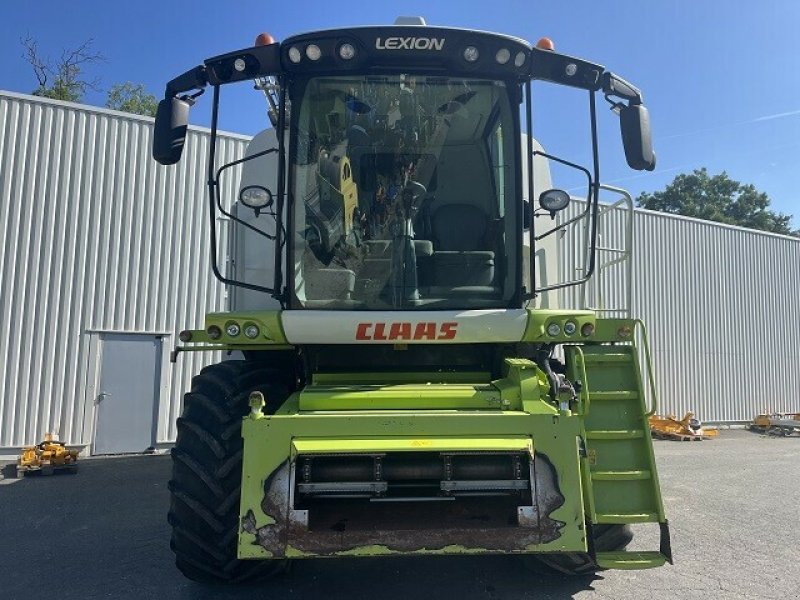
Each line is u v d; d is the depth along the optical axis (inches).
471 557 186.7
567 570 156.3
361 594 159.6
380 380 159.2
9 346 379.9
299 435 125.6
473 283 160.4
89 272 403.2
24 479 325.1
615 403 144.5
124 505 265.4
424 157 162.9
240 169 447.8
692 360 613.3
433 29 152.9
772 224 2004.2
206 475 140.5
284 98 155.5
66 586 169.3
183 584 169.9
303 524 121.3
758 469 362.9
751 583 171.9
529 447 125.7
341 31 151.3
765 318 662.5
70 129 405.1
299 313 148.2
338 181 159.9
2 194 385.7
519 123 160.9
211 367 170.2
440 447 124.4
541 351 167.9
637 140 158.2
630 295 198.5
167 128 152.6
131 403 407.8
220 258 369.7
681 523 237.1
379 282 158.1
